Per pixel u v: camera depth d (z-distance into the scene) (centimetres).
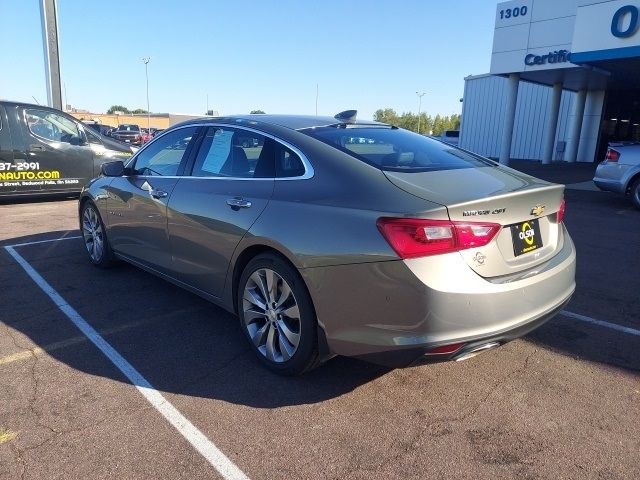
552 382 321
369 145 336
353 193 284
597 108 2400
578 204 1039
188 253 387
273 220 308
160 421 278
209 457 250
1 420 277
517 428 274
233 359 349
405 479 237
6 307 438
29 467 241
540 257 303
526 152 2816
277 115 389
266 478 237
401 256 254
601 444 262
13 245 649
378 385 317
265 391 309
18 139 924
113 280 510
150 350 362
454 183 290
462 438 266
